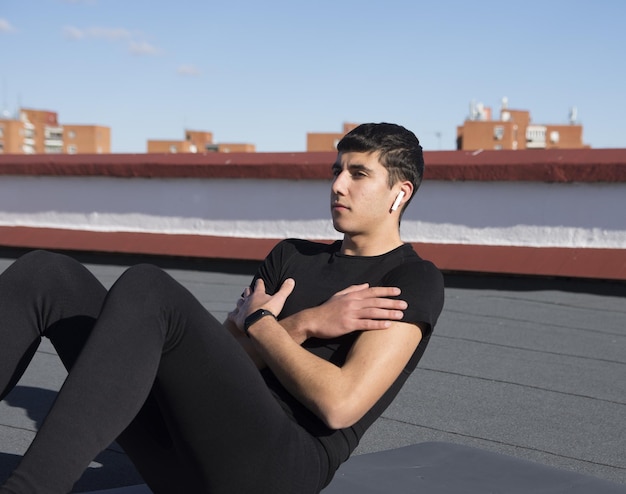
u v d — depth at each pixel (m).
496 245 6.13
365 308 1.97
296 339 2.01
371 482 2.40
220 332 1.80
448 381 3.90
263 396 1.82
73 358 1.91
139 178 7.38
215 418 1.77
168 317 1.74
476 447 3.07
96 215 7.59
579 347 4.51
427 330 2.00
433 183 6.30
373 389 1.89
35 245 7.64
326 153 6.85
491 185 6.14
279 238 6.89
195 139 64.94
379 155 2.14
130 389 1.65
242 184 7.00
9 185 7.91
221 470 1.81
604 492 2.37
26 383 3.82
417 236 6.39
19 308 1.89
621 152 5.93
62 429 1.58
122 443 1.96
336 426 1.87
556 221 5.97
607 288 5.75
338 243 2.28
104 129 74.19
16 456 2.90
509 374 4.02
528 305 5.41
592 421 3.38
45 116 77.62
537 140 62.00
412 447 2.77
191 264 7.08
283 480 1.84
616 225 5.80
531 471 2.54
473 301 5.53
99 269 7.05
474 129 57.50
